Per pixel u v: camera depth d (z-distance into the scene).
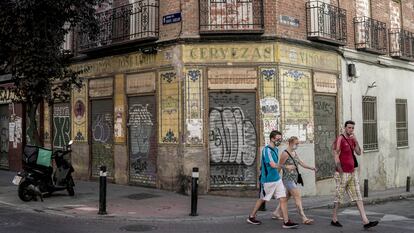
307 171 14.25
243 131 13.31
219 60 13.30
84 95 16.72
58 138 18.09
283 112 13.45
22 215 10.52
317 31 14.54
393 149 18.92
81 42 16.64
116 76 15.38
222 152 13.30
